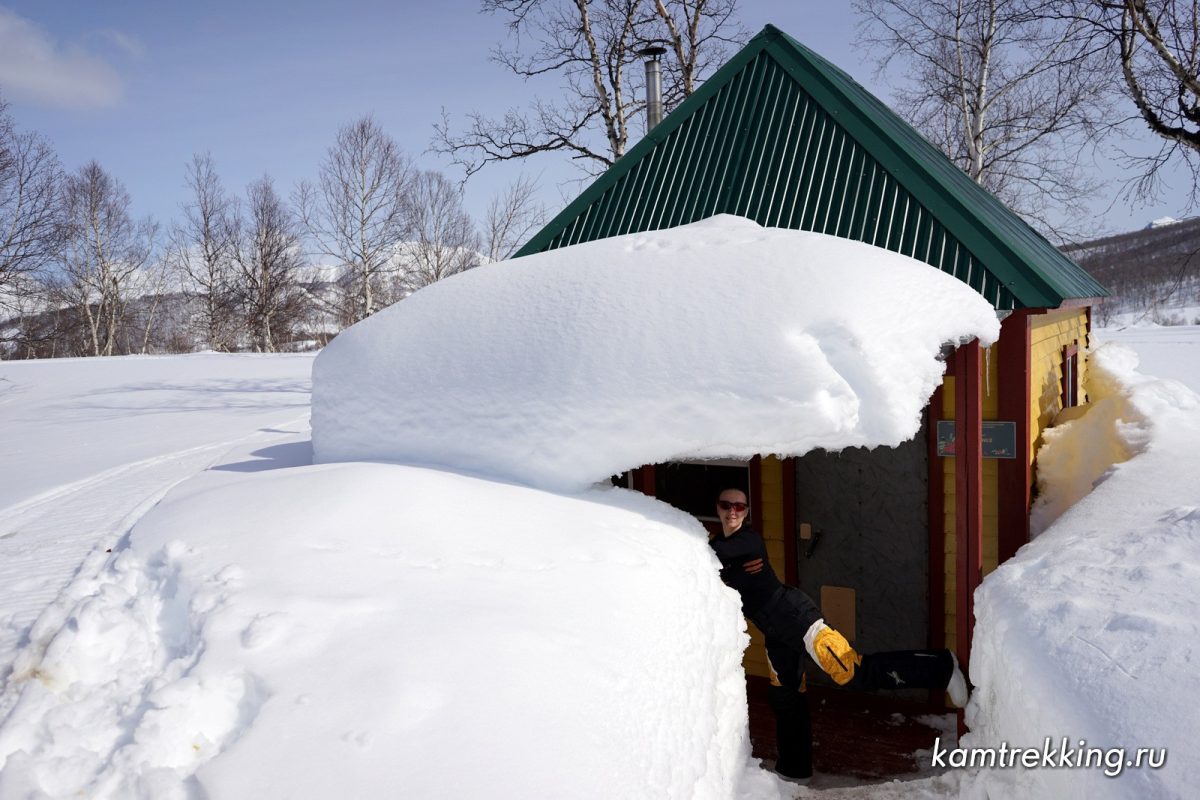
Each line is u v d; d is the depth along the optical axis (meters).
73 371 27.22
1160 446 5.39
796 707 4.46
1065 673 2.83
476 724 1.99
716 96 7.77
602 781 1.97
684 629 2.95
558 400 3.71
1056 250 9.12
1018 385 5.35
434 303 4.65
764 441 3.41
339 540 2.83
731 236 4.47
